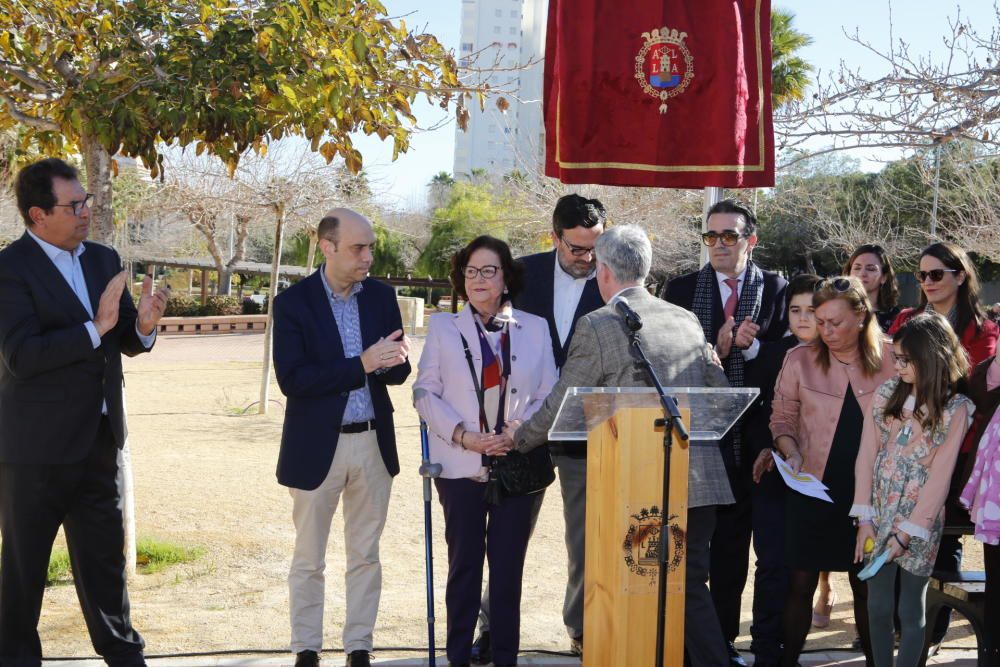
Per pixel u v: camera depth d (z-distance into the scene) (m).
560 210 4.68
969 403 3.78
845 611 5.60
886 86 6.06
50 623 4.82
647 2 4.77
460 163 76.25
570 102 4.80
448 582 4.25
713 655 3.80
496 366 4.28
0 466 3.81
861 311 4.19
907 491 3.81
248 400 14.03
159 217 23.45
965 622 5.47
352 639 4.30
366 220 4.26
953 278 4.89
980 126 5.91
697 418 3.46
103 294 3.73
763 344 4.74
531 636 4.93
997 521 3.66
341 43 5.27
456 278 4.42
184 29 5.17
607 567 3.33
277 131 5.47
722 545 4.63
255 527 6.88
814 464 4.24
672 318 3.84
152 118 4.88
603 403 3.18
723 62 4.75
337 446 4.19
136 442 10.41
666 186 4.84
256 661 4.36
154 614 5.03
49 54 5.16
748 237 4.80
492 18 85.31
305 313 4.23
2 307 3.71
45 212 3.77
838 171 24.45
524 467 4.07
